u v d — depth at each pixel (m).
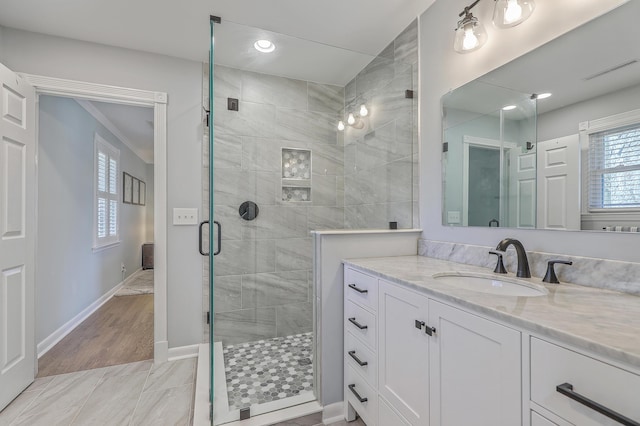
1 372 1.67
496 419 0.80
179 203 2.36
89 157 3.49
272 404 1.67
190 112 2.40
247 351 2.26
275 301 2.38
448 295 0.95
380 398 1.33
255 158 2.40
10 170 1.74
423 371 1.08
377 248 1.79
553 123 1.20
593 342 0.58
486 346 0.83
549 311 0.78
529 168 1.29
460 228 1.64
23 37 2.04
